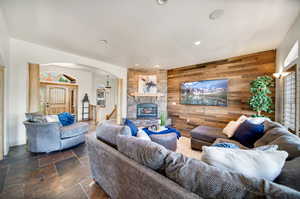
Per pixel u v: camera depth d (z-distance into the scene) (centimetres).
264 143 175
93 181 177
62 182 174
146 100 520
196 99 434
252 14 173
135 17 185
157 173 92
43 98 566
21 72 283
